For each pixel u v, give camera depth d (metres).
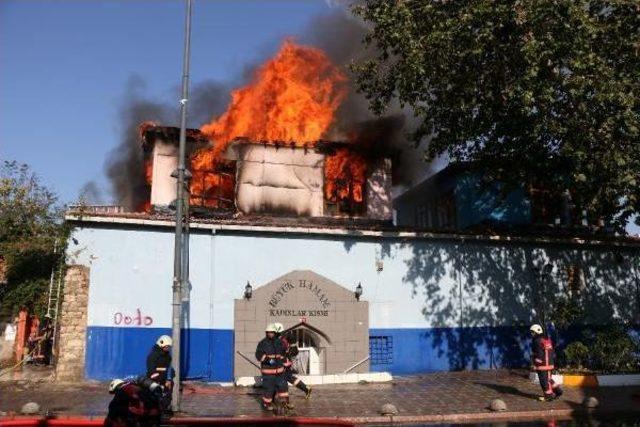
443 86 17.00
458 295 20.23
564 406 13.17
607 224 17.67
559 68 14.84
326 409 12.94
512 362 20.41
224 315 17.97
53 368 17.11
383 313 19.33
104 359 16.84
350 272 19.28
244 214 22.94
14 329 18.64
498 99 16.70
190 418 11.72
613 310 22.19
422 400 14.14
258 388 16.31
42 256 19.56
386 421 12.00
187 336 17.55
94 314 17.03
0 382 16.17
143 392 7.97
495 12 14.58
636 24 14.57
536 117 15.75
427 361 19.45
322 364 18.50
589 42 14.03
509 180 20.12
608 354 17.48
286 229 18.62
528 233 21.56
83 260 17.25
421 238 20.09
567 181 19.61
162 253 17.80
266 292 18.28
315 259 19.03
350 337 18.70
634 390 15.37
